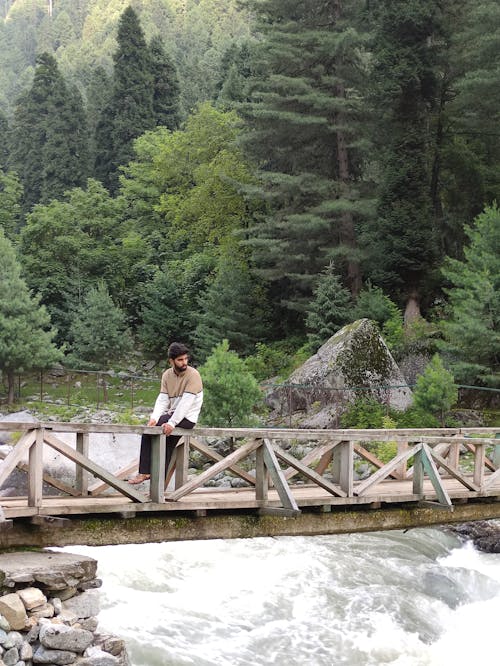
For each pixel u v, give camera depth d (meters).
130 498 9.90
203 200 46.84
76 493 10.70
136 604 12.75
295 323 41.78
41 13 187.25
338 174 39.75
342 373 29.08
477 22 36.38
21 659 8.29
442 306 37.16
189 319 45.44
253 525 11.04
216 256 47.88
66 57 144.12
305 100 37.31
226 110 56.19
